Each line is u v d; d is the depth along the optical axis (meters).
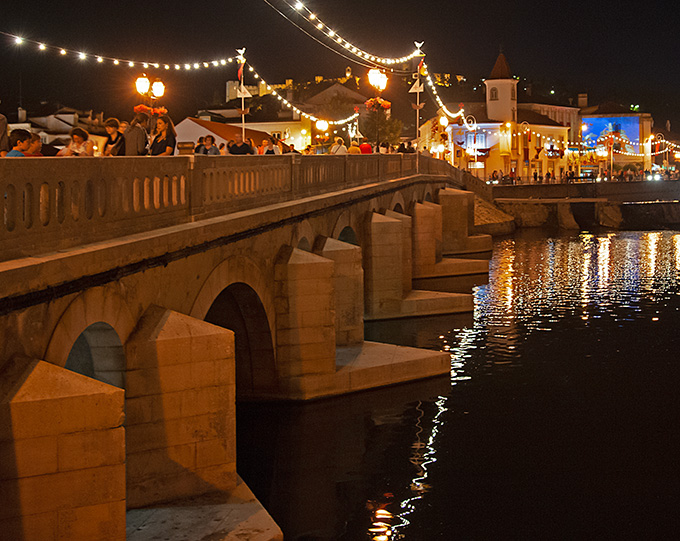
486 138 100.06
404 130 101.50
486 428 19.14
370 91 104.88
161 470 12.60
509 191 82.50
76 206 10.44
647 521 14.49
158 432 12.45
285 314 20.17
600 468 16.84
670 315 32.28
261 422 19.34
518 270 45.56
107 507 9.19
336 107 90.62
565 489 15.81
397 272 31.64
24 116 56.44
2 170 8.70
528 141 105.88
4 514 8.75
